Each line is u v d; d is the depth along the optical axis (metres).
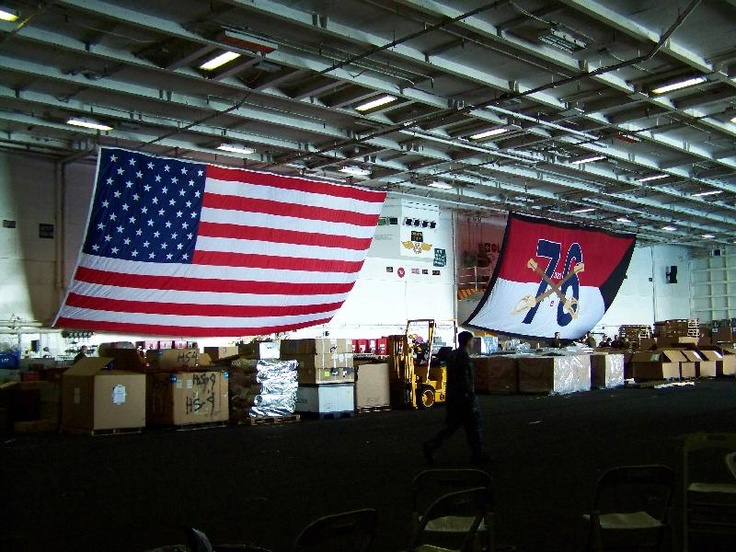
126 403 11.99
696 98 14.30
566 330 24.20
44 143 15.52
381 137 16.59
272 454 9.48
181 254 15.14
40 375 14.47
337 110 13.98
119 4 9.71
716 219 29.02
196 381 12.72
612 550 4.24
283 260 16.52
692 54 11.95
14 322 15.70
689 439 3.93
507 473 7.69
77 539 5.32
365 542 2.94
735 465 3.79
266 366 13.43
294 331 19.27
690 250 37.12
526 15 10.36
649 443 9.73
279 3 9.92
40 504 6.54
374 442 10.55
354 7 10.16
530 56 12.09
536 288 23.00
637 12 10.51
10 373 14.84
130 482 7.59
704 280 36.88
